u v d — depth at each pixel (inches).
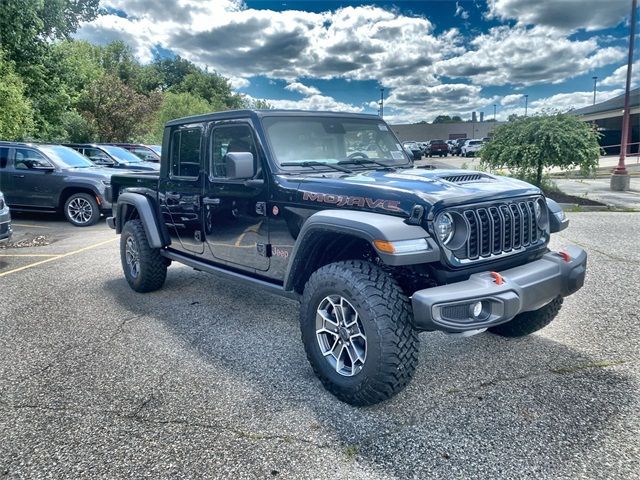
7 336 165.9
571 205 430.0
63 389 129.0
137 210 203.9
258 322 177.3
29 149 406.3
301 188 134.6
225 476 94.3
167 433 108.5
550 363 139.0
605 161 1101.1
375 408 117.4
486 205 119.3
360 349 119.0
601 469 93.9
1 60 575.2
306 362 144.3
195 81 2470.5
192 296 208.5
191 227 181.0
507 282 111.5
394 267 121.9
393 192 116.5
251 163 137.5
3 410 118.9
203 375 136.2
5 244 323.6
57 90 764.0
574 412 113.7
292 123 153.3
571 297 193.5
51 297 208.7
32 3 684.1
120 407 119.7
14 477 94.7
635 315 173.5
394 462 97.7
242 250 158.4
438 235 110.7
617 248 272.7
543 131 449.4
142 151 631.8
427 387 127.0
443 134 2630.4
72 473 95.7
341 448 102.3
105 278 238.1
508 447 101.4
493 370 135.7
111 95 876.6
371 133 173.5
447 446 102.3
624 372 132.8
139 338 163.2
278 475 94.3
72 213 400.2
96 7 879.7
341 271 117.5
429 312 103.2
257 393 125.8
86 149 518.6
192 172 176.6
